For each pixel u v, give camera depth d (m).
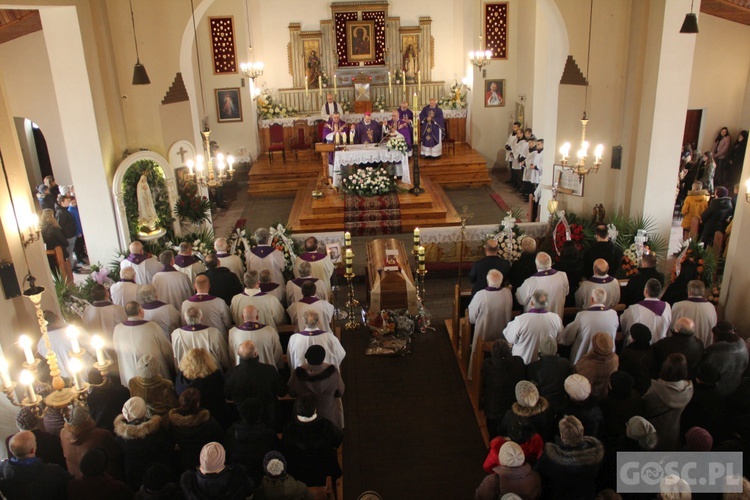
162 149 12.33
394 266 9.76
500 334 7.77
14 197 7.34
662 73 11.10
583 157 10.66
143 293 7.19
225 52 19.34
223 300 7.55
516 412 5.23
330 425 5.30
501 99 20.06
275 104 20.83
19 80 14.73
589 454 4.37
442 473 6.87
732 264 8.29
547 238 11.79
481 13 19.09
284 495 4.44
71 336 5.30
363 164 17.11
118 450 5.27
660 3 10.84
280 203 18.00
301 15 20.81
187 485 4.33
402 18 21.00
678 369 5.28
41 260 7.91
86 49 10.70
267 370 5.90
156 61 11.91
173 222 12.37
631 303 7.74
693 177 15.21
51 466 4.68
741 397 5.73
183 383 5.97
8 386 4.92
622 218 12.16
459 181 18.78
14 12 11.67
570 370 6.18
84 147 11.16
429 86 21.36
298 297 7.96
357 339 9.67
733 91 15.98
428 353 9.25
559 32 12.16
